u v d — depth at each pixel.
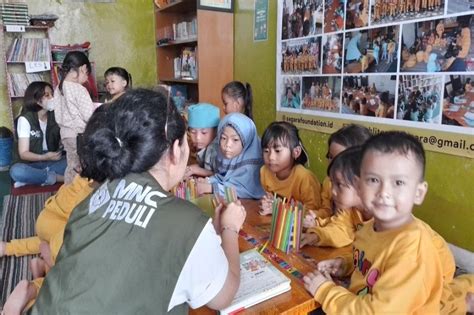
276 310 0.84
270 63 2.85
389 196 0.84
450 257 1.13
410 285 0.80
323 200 1.58
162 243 0.70
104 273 0.68
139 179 0.77
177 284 0.70
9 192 3.44
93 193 0.83
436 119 1.64
